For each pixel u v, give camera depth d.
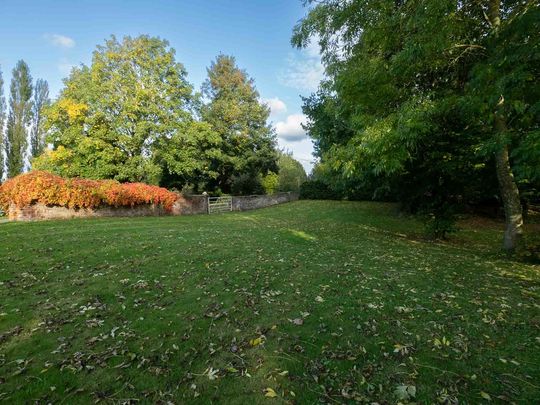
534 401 2.12
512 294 4.20
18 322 3.35
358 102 6.12
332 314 3.54
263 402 2.16
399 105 5.96
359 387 2.29
